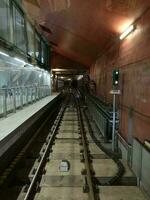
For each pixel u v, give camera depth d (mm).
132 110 7418
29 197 5477
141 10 6160
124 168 7418
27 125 8648
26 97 12977
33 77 18062
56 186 6254
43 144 10586
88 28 11773
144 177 5859
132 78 7488
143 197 5758
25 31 13438
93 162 8195
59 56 33562
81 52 22688
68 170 7410
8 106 11539
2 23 10766
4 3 10625
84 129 13352
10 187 6184
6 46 9508
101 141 10758
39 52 19594
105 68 15125
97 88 20734
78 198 5668
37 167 7164
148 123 5750
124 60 8859
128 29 7906
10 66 12758
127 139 7953
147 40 5922
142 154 6047
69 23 12781
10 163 7445
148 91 5781
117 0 6414
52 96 23984
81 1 8125
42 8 11195
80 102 31719
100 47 15000
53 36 20391
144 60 6168
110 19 8352
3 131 6656
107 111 10992
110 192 5988
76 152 9336
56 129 13141
